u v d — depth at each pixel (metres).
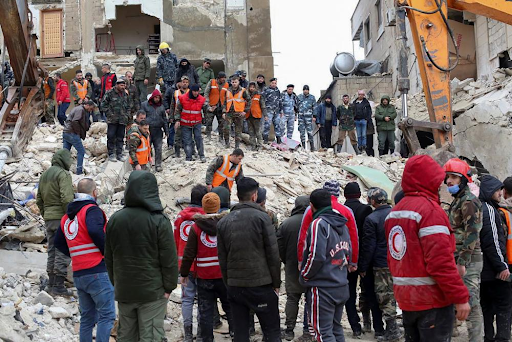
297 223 7.18
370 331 7.87
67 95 17.42
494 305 6.44
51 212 7.65
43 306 7.21
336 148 18.25
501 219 6.40
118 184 12.88
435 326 4.61
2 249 8.77
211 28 25.00
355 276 7.60
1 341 5.99
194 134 13.86
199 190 7.40
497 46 18.73
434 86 10.57
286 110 16.81
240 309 5.95
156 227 5.48
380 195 7.38
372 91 24.77
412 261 4.64
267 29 25.00
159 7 25.06
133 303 5.47
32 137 14.45
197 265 6.67
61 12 26.52
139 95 16.84
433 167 4.81
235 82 14.67
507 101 16.69
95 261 6.19
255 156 14.55
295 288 7.24
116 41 27.66
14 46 13.61
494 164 17.05
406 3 10.54
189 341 7.03
